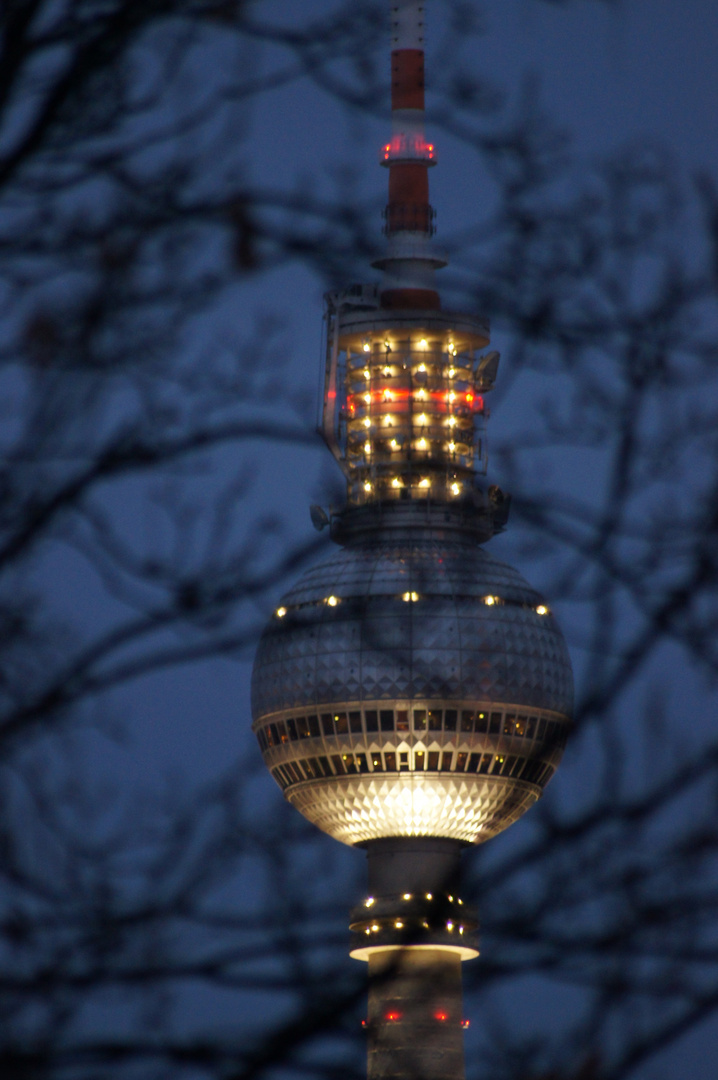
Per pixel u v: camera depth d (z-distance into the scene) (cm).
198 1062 9156
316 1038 9119
